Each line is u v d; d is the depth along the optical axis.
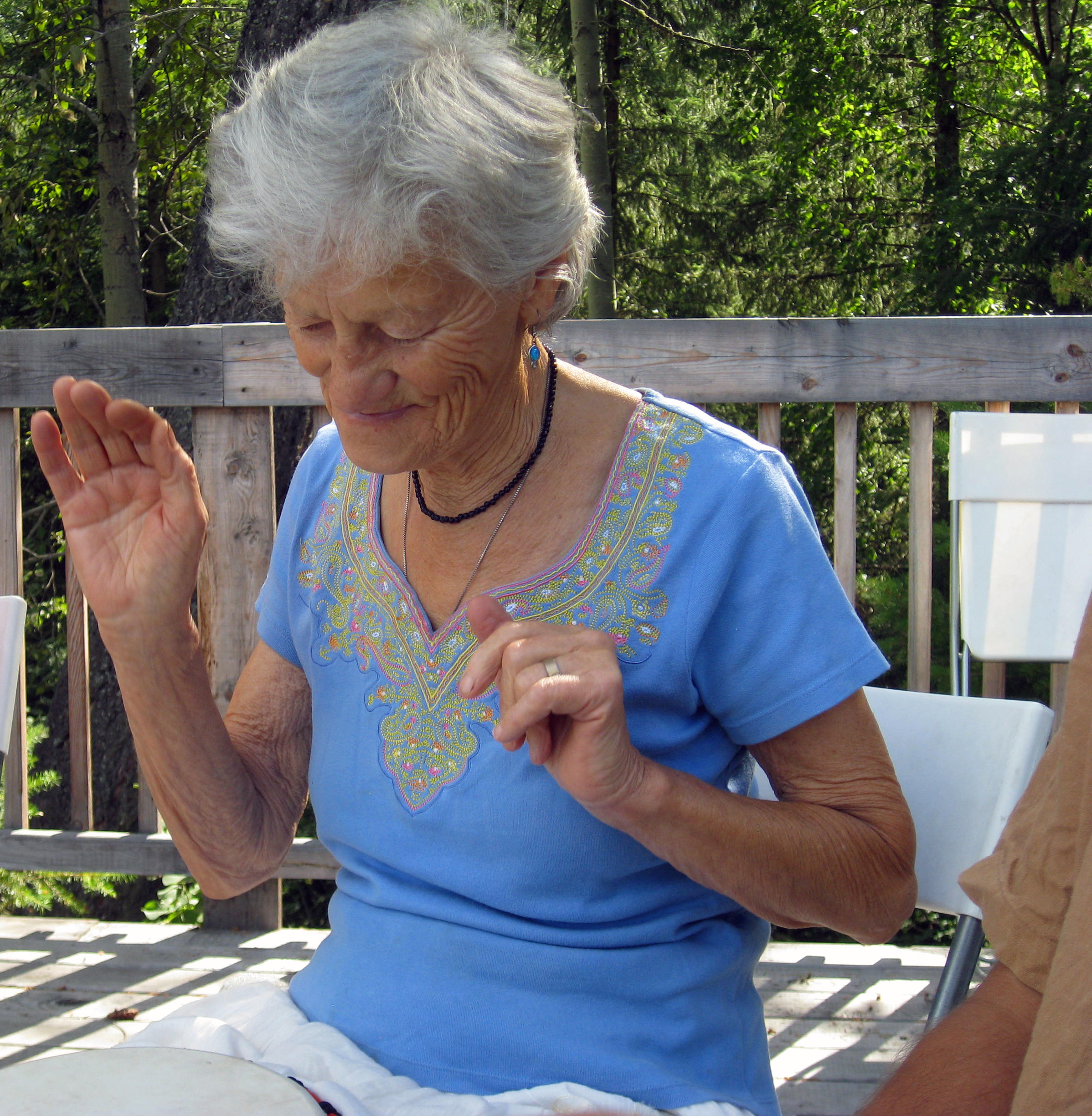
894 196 13.41
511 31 1.03
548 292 1.01
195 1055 0.88
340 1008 1.06
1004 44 12.90
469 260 0.88
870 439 10.89
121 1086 0.84
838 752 1.04
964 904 1.20
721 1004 1.06
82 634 2.41
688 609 1.02
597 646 0.87
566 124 0.93
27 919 2.35
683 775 0.96
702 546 1.02
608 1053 1.00
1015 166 10.70
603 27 11.88
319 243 0.86
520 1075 1.00
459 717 1.04
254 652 1.25
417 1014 1.03
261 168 0.87
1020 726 1.20
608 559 1.03
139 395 2.30
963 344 2.22
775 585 1.02
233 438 2.31
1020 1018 0.86
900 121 13.32
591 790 0.89
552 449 1.07
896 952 2.17
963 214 10.84
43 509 9.35
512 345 0.98
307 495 1.19
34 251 10.35
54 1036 1.88
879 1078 1.75
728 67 12.46
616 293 12.47
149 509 1.03
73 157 9.82
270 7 3.74
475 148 0.86
